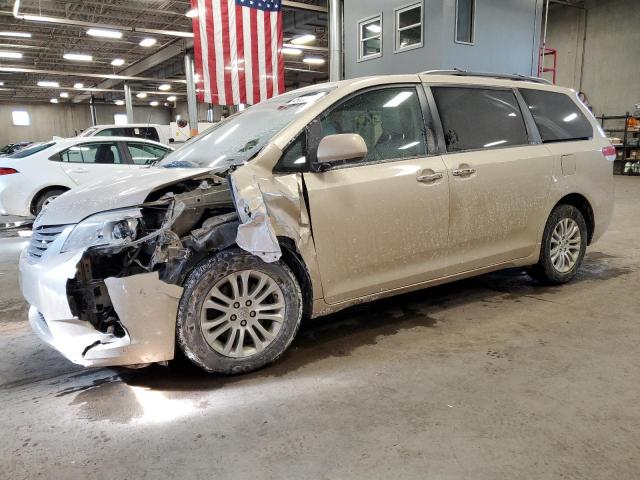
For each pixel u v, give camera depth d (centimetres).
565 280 429
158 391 264
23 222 932
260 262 271
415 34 1131
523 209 377
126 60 2411
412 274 328
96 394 264
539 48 1234
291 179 278
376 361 293
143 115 4012
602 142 436
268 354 282
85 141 832
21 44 2058
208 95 896
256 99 935
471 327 343
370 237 304
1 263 591
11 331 368
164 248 246
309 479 192
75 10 1602
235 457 206
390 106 326
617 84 1731
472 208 345
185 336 258
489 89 376
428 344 316
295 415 236
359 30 1270
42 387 275
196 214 259
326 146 273
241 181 257
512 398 246
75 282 249
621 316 357
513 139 377
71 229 257
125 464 204
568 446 207
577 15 1817
